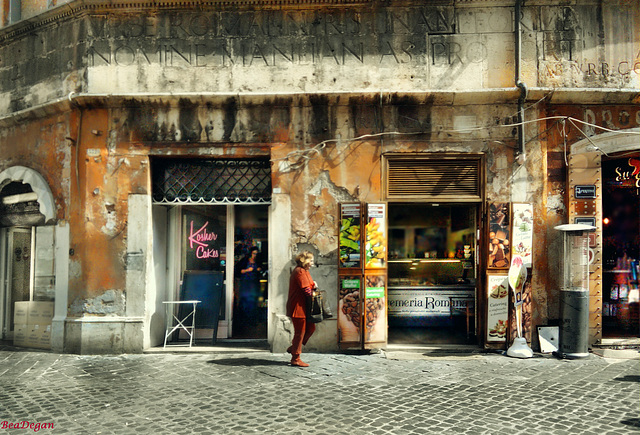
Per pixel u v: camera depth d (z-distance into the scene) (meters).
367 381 5.73
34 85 8.32
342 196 7.44
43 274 8.26
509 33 7.46
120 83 7.64
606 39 7.49
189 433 4.16
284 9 7.58
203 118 7.55
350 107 7.50
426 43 7.52
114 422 4.44
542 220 7.35
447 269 8.62
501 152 7.41
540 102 7.38
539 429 4.17
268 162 7.71
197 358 7.00
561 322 6.93
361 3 7.49
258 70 7.57
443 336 8.09
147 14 7.67
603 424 4.27
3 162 8.59
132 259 7.48
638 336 7.95
